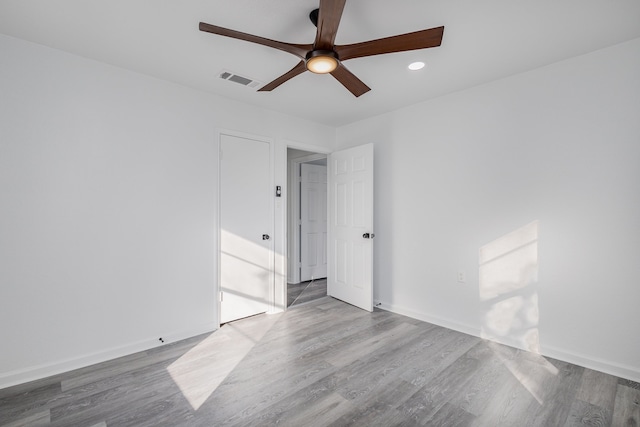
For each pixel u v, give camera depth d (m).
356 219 3.85
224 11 1.85
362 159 3.75
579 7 1.80
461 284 3.07
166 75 2.69
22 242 2.16
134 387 2.11
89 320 2.42
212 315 3.10
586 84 2.35
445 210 3.18
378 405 1.92
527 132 2.64
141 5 1.79
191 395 2.02
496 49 2.28
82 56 2.38
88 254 2.41
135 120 2.63
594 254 2.33
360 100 3.29
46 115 2.24
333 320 3.37
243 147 3.33
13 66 2.13
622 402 1.94
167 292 2.81
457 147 3.08
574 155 2.41
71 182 2.34
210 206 3.07
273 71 2.62
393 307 3.67
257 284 3.46
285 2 1.77
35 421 1.78
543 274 2.56
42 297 2.24
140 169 2.65
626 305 2.21
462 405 1.92
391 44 1.68
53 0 1.75
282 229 3.68
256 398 1.99
